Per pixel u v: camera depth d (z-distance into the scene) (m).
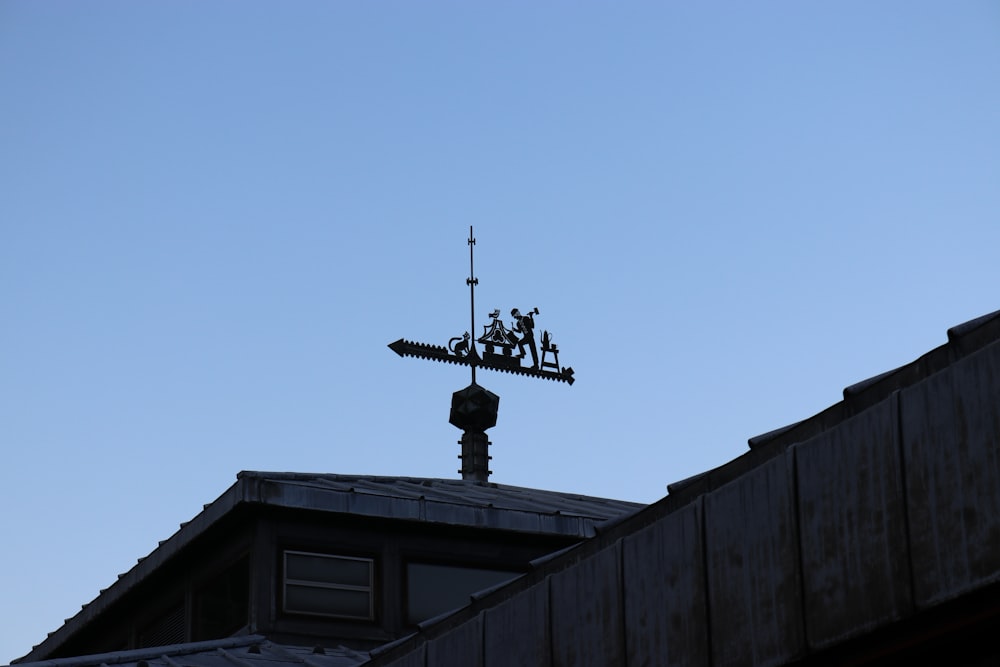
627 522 15.12
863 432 12.37
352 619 29.66
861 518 12.27
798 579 12.80
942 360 11.86
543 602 16.06
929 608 11.59
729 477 13.88
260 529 29.73
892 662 12.21
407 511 30.62
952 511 11.48
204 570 31.20
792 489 12.98
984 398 11.32
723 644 13.50
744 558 13.42
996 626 11.47
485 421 37.62
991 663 11.55
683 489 14.43
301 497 29.92
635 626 14.62
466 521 31.05
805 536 12.80
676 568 14.22
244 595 29.72
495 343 38.09
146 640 32.94
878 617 12.01
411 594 30.33
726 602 13.55
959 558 11.38
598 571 15.29
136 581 32.81
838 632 12.34
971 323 11.67
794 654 12.73
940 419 11.67
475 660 17.02
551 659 15.73
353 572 30.08
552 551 31.89
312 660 26.98
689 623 13.94
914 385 11.96
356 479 33.31
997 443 11.16
